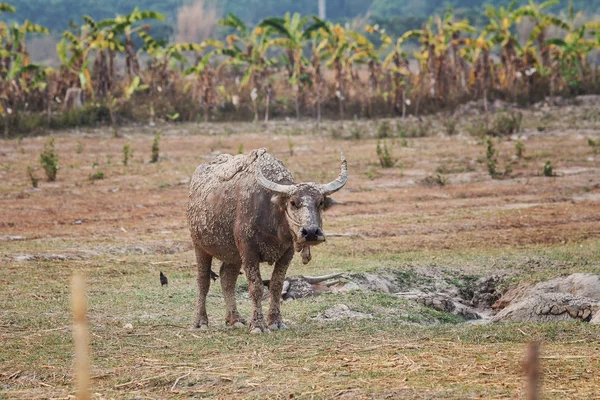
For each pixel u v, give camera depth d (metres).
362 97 130.62
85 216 54.84
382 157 77.31
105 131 108.00
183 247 45.09
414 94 127.12
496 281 36.19
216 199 27.14
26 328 27.44
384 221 52.06
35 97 120.56
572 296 29.30
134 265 39.75
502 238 46.03
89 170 76.00
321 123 119.44
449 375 19.88
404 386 18.86
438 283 36.47
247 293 34.28
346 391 18.66
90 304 31.45
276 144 96.00
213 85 128.12
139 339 25.72
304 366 21.34
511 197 60.81
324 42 125.00
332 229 49.44
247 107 127.69
